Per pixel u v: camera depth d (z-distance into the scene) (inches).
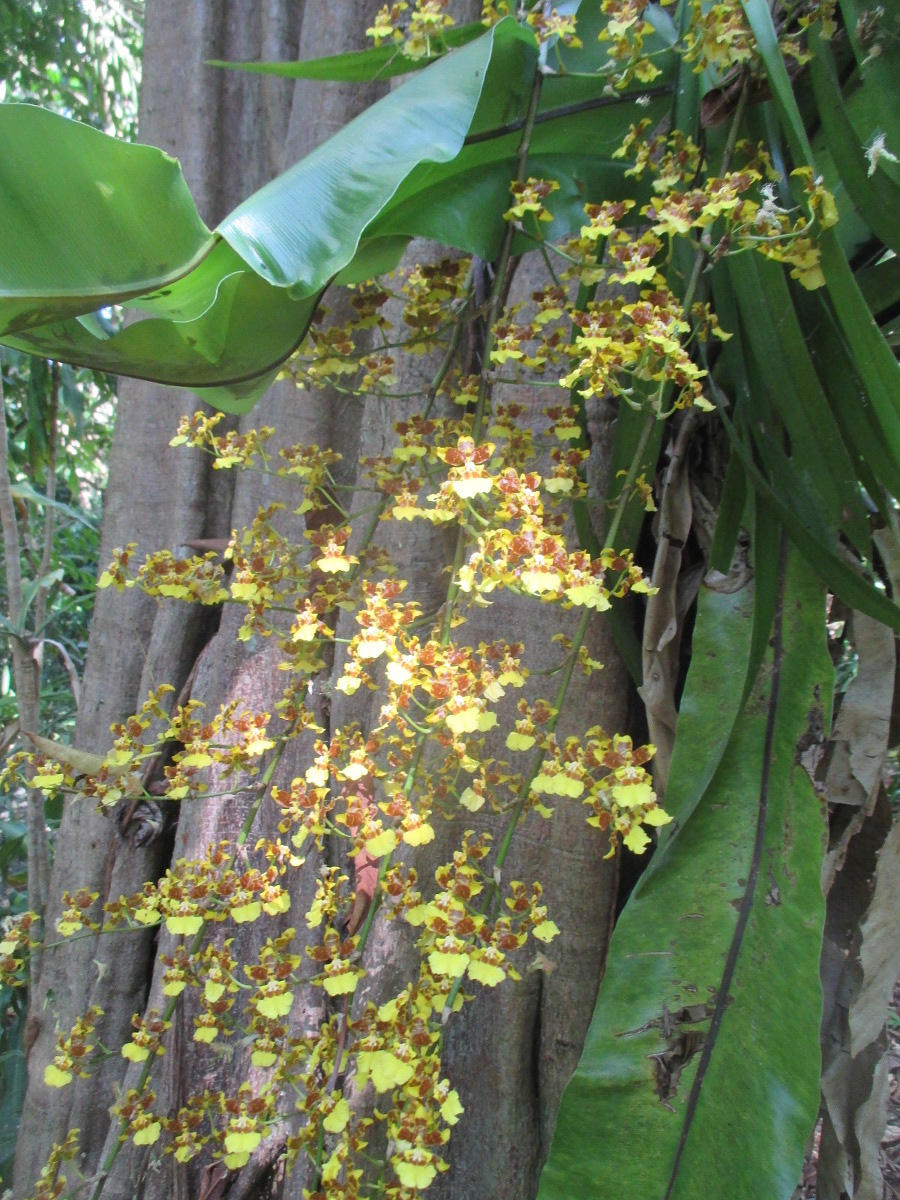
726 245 20.9
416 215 23.7
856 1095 26.1
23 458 66.4
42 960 36.9
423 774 22.6
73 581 85.0
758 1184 19.4
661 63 25.4
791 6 23.7
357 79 28.8
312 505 25.1
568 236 30.7
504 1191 28.9
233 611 35.2
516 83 23.7
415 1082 19.5
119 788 24.3
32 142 15.8
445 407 31.8
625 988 21.9
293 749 33.6
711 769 24.0
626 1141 20.2
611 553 20.8
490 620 30.8
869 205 23.1
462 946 19.2
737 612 26.4
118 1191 32.1
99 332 20.3
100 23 77.5
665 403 25.4
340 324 35.5
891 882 25.1
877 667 25.5
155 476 39.2
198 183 40.7
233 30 41.4
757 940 21.9
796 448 24.9
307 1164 29.2
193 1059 31.9
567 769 20.0
